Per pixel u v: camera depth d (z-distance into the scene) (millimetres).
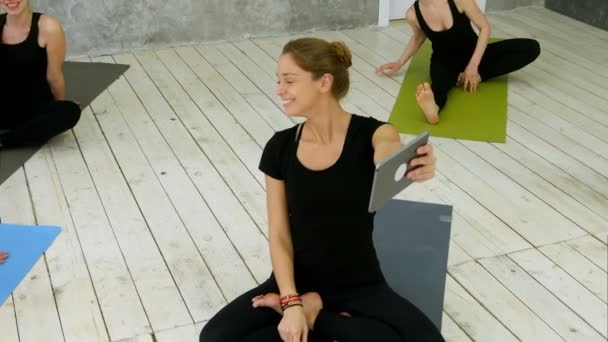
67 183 3527
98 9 5199
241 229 3160
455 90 4609
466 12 4410
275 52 5355
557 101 4488
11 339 2523
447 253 2920
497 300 2693
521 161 3736
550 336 2514
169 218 3240
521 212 3270
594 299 2701
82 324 2594
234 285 2805
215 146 3912
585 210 3293
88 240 3080
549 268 2877
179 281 2826
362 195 2113
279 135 2221
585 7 5934
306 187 2123
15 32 3738
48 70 3836
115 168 3672
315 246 2199
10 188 3480
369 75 4871
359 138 2111
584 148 3895
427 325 2129
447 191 3432
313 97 2062
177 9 5371
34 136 3801
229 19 5527
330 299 2240
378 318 2154
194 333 2549
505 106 4379
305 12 5688
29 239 3074
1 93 3838
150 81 4793
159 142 3953
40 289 2777
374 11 5832
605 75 4918
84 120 4211
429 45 5438
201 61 5164
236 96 4570
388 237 3012
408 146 1886
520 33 5719
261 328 2213
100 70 4957
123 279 2836
